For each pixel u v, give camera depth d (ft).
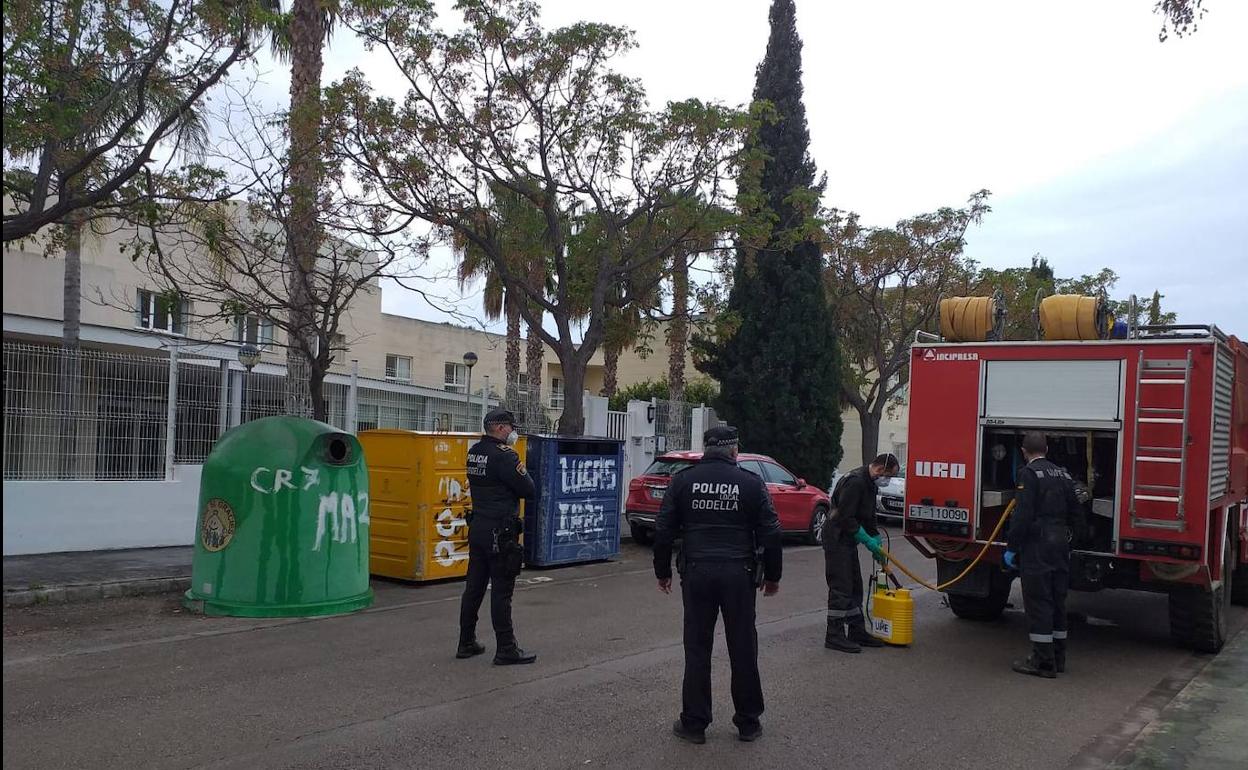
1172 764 17.78
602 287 48.37
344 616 28.32
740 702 18.06
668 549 18.51
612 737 17.93
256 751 16.48
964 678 23.84
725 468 18.19
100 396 37.19
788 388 69.36
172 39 29.99
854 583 26.76
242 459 28.09
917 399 29.04
